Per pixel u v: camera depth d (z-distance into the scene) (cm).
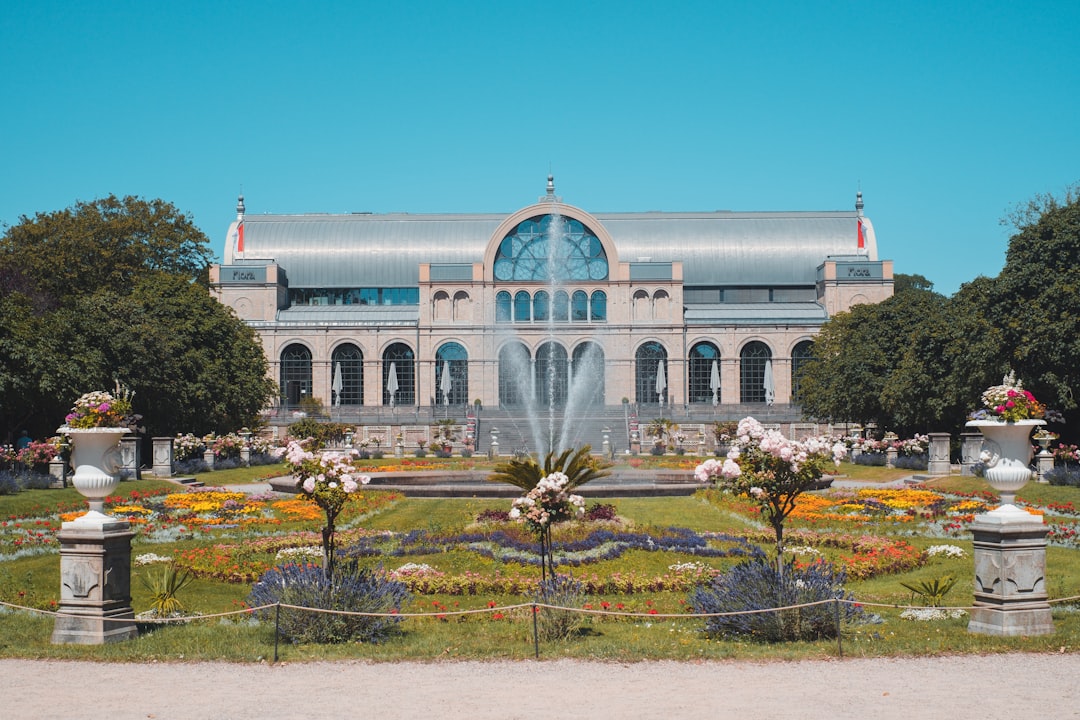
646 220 13262
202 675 1742
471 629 2172
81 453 2025
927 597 2323
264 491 5306
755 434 2073
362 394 11781
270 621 2109
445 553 3033
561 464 3177
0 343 5522
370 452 8881
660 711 1502
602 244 11694
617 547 2975
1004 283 5750
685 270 12938
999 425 2014
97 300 6900
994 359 5741
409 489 4656
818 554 3066
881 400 7362
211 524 3850
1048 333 5431
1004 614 1978
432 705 1543
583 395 11575
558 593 2144
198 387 7381
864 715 1472
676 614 2120
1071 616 2175
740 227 13200
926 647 1878
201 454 7006
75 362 6044
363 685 1669
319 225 13225
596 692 1614
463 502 4378
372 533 3503
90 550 1997
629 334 11606
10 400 5647
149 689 1650
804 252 13012
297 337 11712
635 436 9031
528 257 11712
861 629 2039
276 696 1602
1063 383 5466
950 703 1531
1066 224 5631
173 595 2391
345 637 2012
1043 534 1994
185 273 9819
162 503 4444
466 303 11694
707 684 1659
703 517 3872
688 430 9500
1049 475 4947
